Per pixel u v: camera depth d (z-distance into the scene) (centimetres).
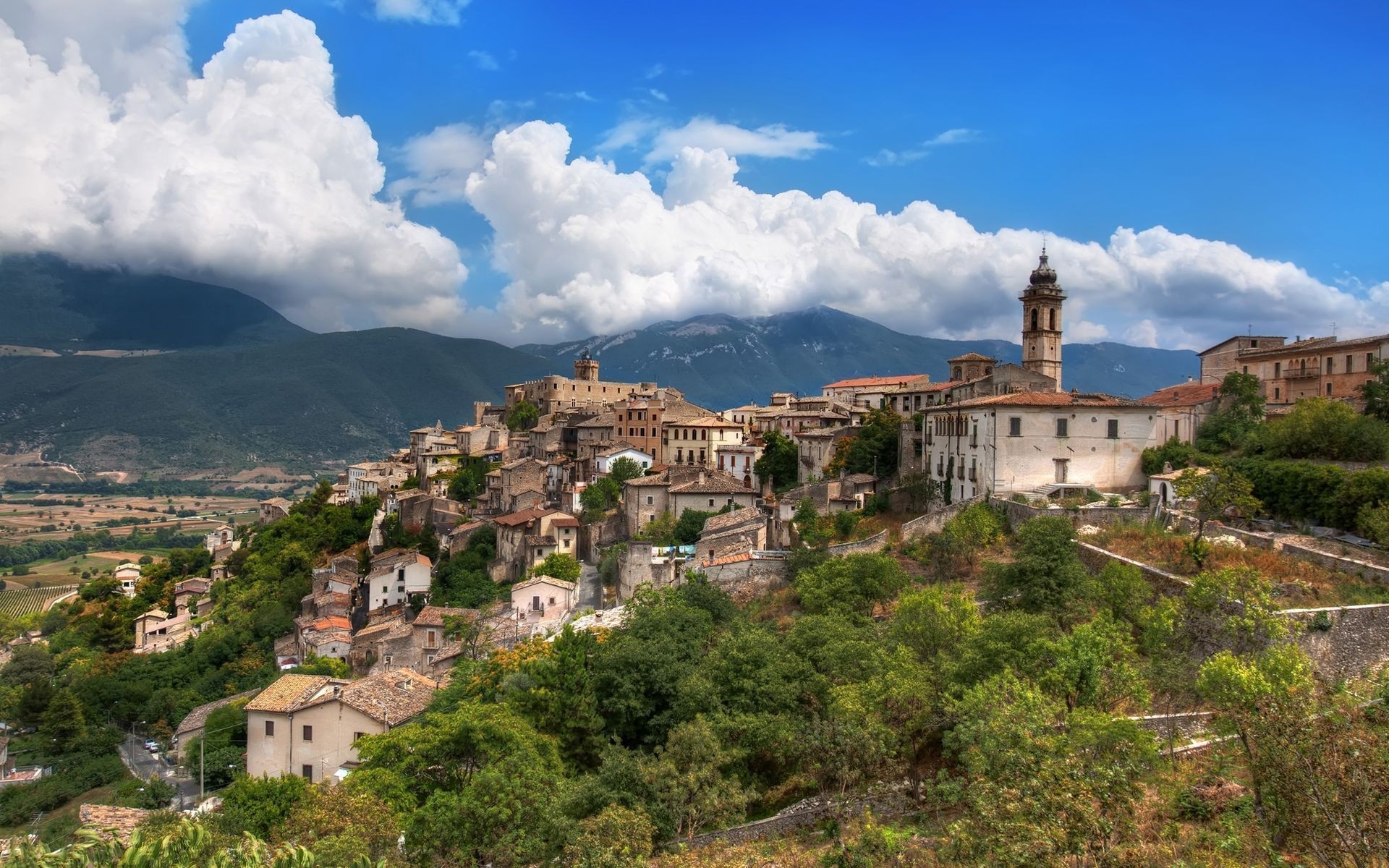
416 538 14925
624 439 15700
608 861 3662
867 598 6881
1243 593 4981
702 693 5431
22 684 12962
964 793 3638
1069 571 5912
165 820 4650
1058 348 12244
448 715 5975
